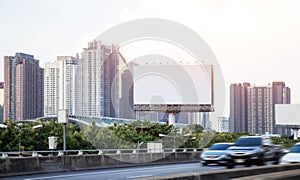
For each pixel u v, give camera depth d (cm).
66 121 3525
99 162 3425
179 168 3291
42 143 6906
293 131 11388
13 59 11794
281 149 3356
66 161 3136
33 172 2841
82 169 3250
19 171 2738
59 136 6494
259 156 3005
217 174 1581
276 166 1892
